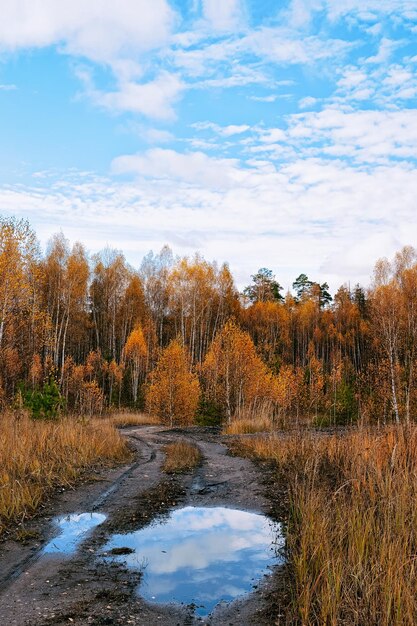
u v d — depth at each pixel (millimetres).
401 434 8453
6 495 7098
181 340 46500
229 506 7641
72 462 10047
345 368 46312
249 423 21203
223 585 4816
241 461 11586
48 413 15992
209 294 52406
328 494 6926
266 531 6441
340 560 4527
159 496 8133
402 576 4121
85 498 7898
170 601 4457
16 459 8922
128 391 45031
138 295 55750
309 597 4164
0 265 21281
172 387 27047
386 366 30438
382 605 4020
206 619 4133
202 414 28984
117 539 6090
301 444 10320
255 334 61938
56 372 37219
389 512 5402
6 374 27375
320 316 74250
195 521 6875
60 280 43125
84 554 5551
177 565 5297
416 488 5902
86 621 4020
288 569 5156
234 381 30359
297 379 36062
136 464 11133
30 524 6516
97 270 58125
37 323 32844
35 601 4359
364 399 27875
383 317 32750
